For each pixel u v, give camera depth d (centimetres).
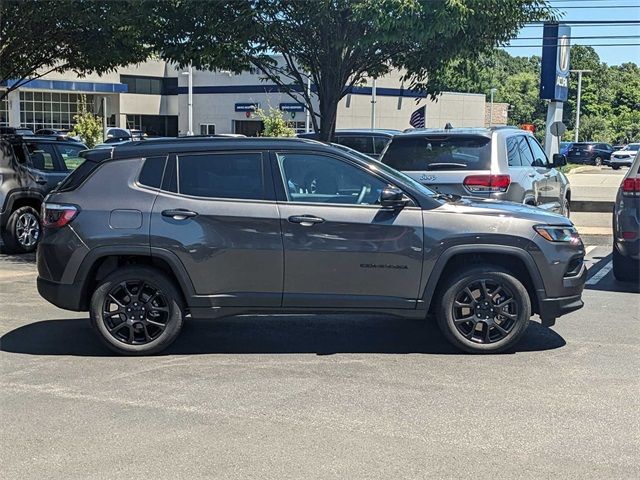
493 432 471
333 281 626
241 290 628
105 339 636
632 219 891
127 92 5581
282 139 646
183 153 638
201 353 652
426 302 630
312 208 626
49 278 639
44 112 4981
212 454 438
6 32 1312
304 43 1196
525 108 10056
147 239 620
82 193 635
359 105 4644
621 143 9869
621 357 635
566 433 469
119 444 453
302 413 504
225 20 1130
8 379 579
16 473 414
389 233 622
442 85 1270
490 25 1085
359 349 664
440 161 923
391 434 467
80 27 1309
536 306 643
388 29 992
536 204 1016
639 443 454
